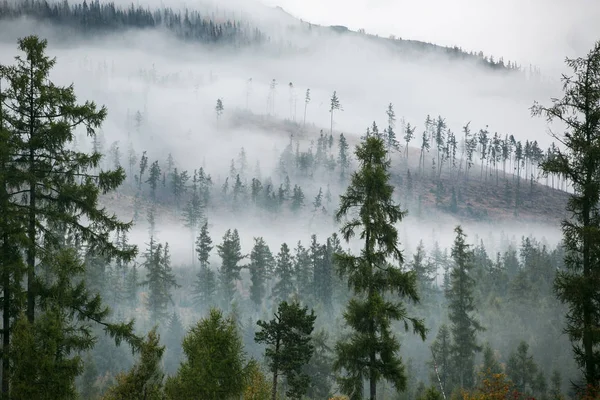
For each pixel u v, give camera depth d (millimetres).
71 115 14359
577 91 14109
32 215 13805
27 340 11266
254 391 17875
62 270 13742
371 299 15664
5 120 13484
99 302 14906
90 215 14633
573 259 14414
